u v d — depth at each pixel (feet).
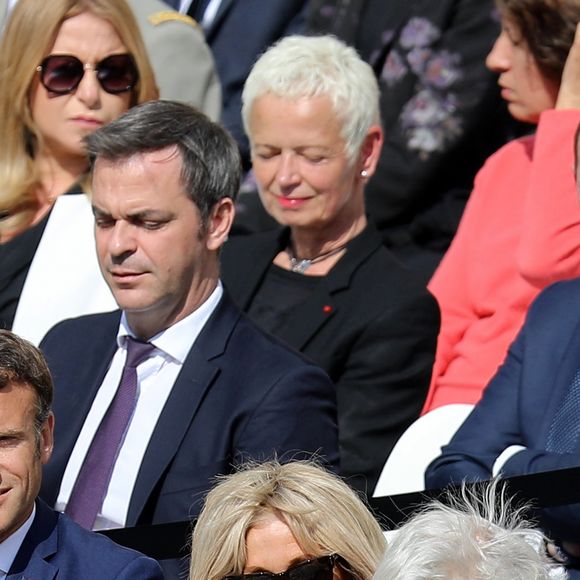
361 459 63.46
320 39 67.51
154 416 55.57
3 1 80.38
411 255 82.38
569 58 66.33
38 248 66.80
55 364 58.85
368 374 64.34
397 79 83.87
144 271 55.62
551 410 54.19
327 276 65.98
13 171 69.92
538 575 35.68
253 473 42.98
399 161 82.53
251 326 57.11
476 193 71.26
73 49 69.82
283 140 66.23
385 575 36.14
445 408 60.34
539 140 65.57
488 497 42.11
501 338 67.41
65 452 56.44
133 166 56.03
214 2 90.74
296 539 41.55
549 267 64.03
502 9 68.90
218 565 41.70
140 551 52.80
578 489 50.57
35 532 46.44
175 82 80.59
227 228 57.26
